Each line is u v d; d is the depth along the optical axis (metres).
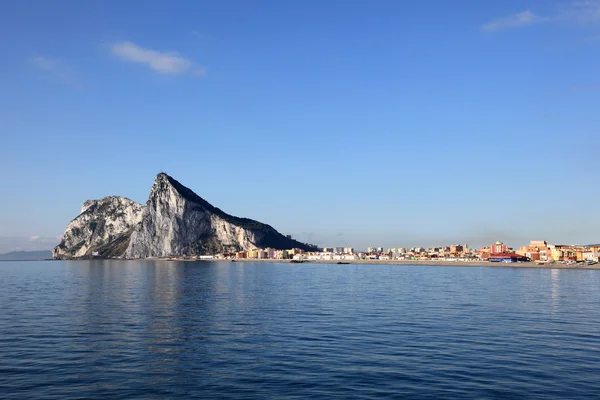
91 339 53.47
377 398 33.25
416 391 34.69
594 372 39.62
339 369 40.56
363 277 198.12
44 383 36.88
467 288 130.75
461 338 53.81
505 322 65.62
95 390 35.19
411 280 173.38
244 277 196.62
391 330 59.06
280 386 36.00
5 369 40.66
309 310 79.19
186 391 34.94
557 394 34.12
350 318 69.44
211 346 49.78
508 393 34.28
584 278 187.00
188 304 88.31
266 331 58.53
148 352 46.97
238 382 37.03
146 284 147.25
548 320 67.62
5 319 68.00
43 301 92.94
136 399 33.31
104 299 97.44
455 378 37.84
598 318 69.94
